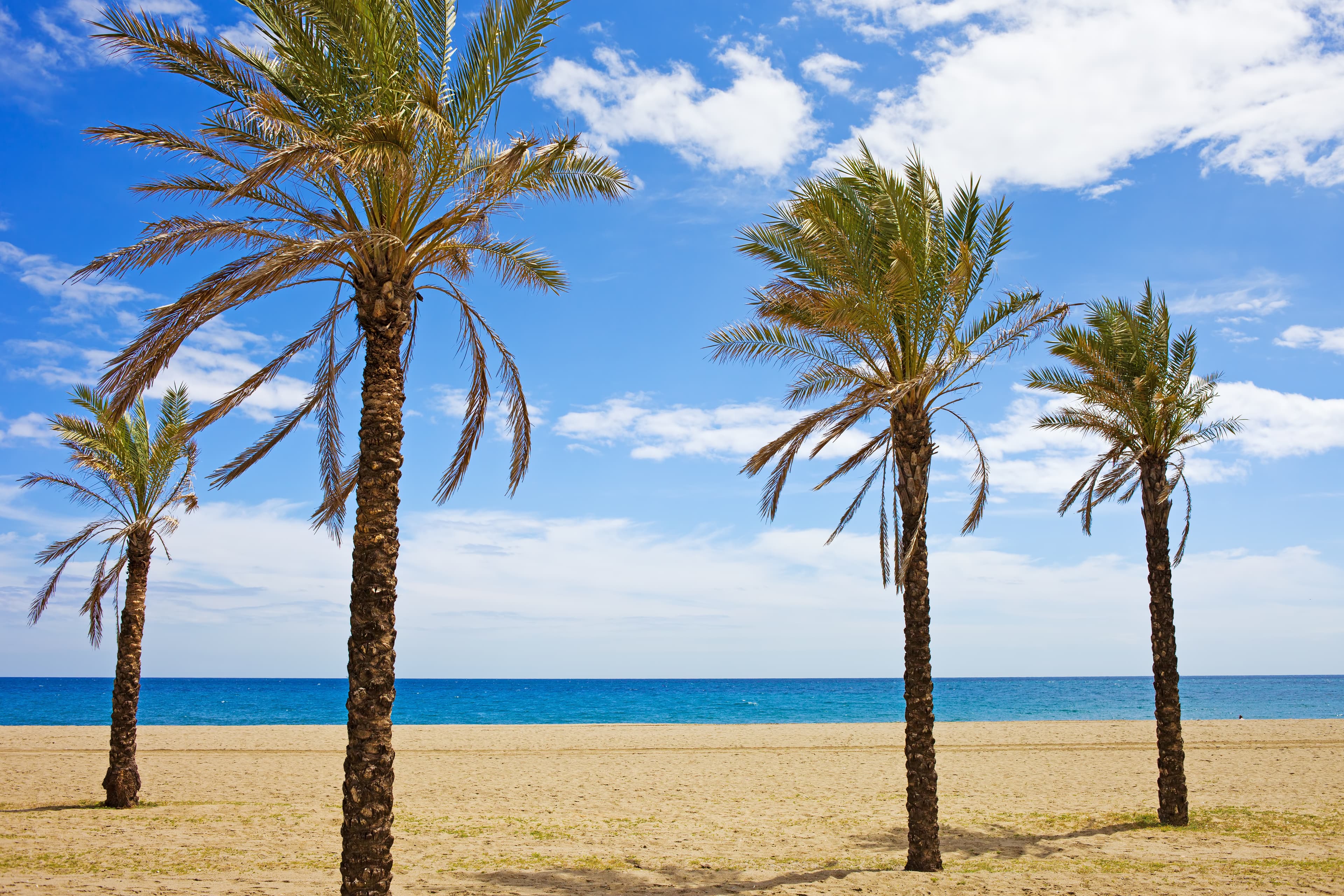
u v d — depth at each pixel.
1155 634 13.91
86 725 45.56
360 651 7.09
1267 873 10.05
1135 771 20.80
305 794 17.02
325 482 10.47
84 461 14.67
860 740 28.98
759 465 12.28
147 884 9.13
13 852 10.99
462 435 10.47
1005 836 13.06
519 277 9.77
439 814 15.20
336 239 7.27
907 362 11.09
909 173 11.46
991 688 123.94
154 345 7.61
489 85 8.19
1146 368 13.98
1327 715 56.84
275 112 7.35
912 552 10.73
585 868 10.96
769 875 10.48
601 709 70.81
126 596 15.46
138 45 7.55
